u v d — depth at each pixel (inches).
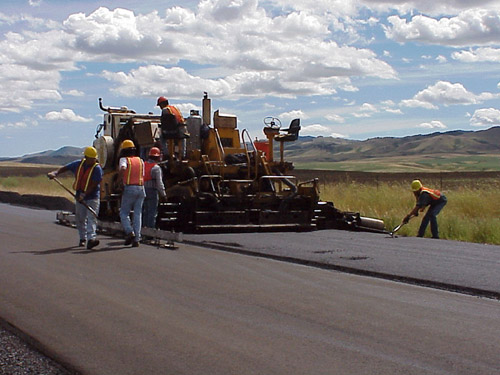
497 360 210.8
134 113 695.7
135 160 482.0
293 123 643.5
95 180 456.4
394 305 285.4
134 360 209.2
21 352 219.3
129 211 478.3
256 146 648.4
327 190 935.7
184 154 612.7
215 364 205.0
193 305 281.7
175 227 582.6
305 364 205.0
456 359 211.2
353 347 222.8
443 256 427.5
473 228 607.2
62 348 221.1
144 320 256.7
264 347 222.2
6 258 408.5
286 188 650.8
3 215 764.0
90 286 321.1
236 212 577.0
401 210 756.6
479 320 261.3
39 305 280.8
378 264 386.3
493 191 856.9
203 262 398.6
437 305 287.0
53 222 666.8
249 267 380.8
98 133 704.4
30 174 3002.0
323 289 317.7
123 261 400.8
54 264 386.9
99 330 242.5
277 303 286.4
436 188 1171.3
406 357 212.7
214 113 640.4
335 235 557.3
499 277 348.5
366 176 2608.3
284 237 533.3
